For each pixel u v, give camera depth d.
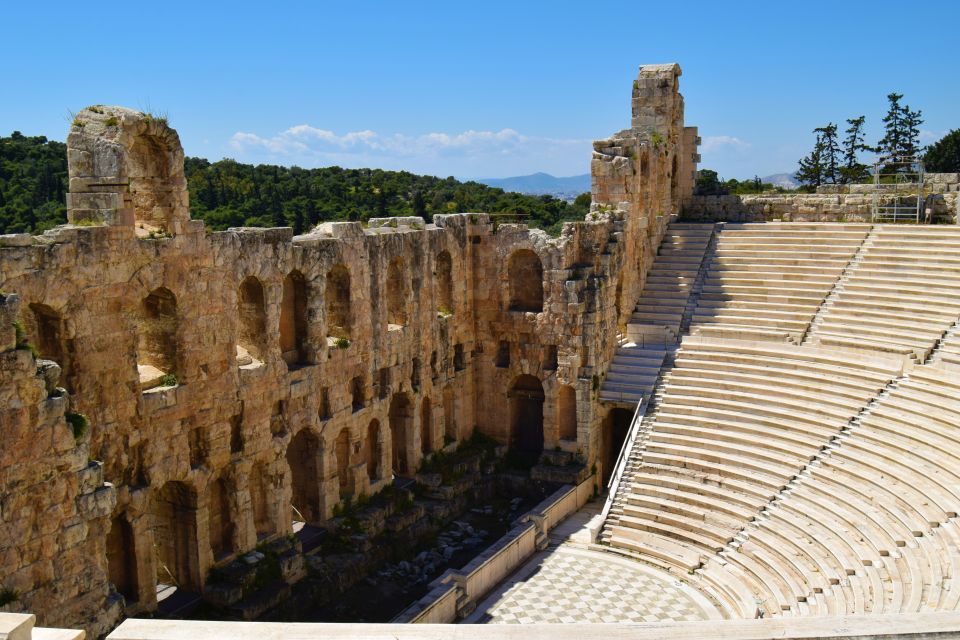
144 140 30.91
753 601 32.75
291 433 36.84
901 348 42.00
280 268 35.56
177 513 32.94
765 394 43.25
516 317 49.38
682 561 37.50
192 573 32.81
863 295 46.53
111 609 24.31
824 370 42.91
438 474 45.88
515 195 114.50
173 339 31.64
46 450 22.59
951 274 45.31
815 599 30.75
